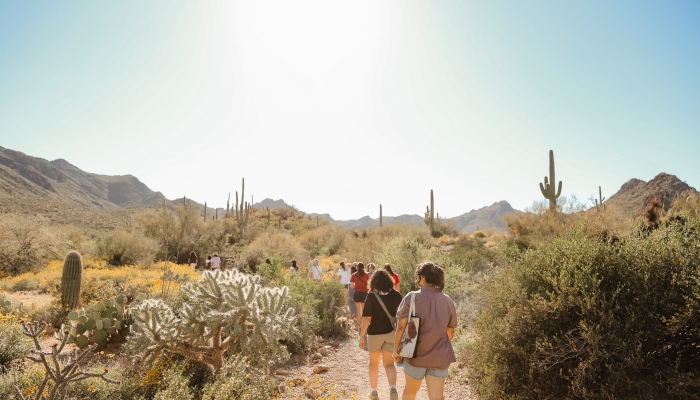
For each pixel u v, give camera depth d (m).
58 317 9.27
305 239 40.44
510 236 19.25
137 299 9.58
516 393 4.04
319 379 5.81
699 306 3.29
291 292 9.01
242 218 43.38
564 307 3.97
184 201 36.31
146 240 27.50
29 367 5.88
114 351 7.16
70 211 60.47
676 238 4.02
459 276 11.23
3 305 9.31
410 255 12.33
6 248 19.19
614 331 3.53
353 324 9.95
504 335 4.25
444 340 3.75
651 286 3.75
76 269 10.09
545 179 20.02
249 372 5.14
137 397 4.86
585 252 4.31
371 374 4.99
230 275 5.65
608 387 3.46
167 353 5.62
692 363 3.46
